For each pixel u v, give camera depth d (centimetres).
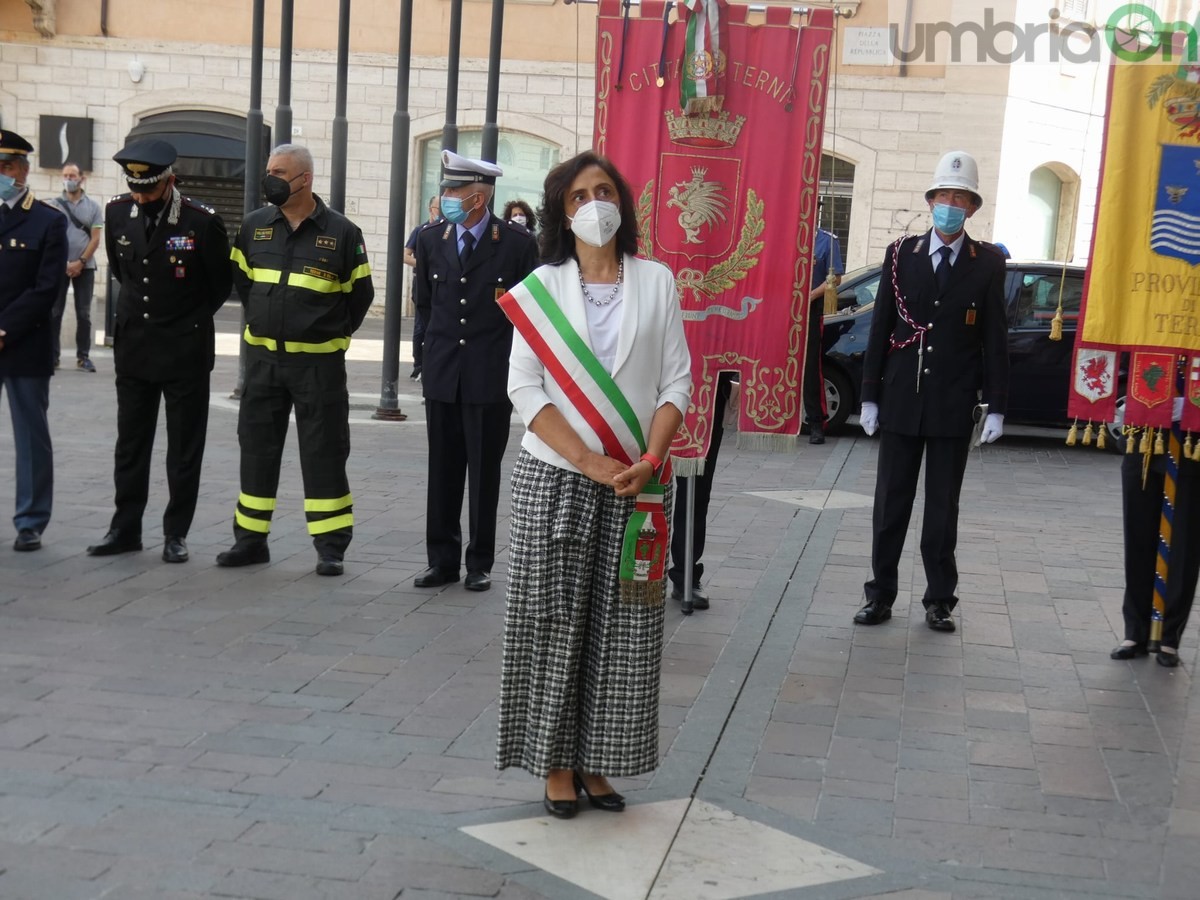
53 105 2397
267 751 462
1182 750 505
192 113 2389
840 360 1281
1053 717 536
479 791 438
